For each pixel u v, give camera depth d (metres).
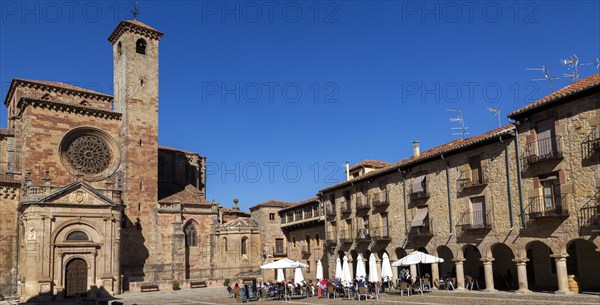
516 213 32.56
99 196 50.88
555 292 29.70
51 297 46.34
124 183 61.59
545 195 30.91
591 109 28.11
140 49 67.69
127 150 62.38
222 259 68.25
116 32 67.69
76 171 58.47
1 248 52.34
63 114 58.34
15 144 57.47
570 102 29.30
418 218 41.25
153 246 62.25
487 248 34.62
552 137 30.53
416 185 41.88
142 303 40.03
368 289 36.75
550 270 35.69
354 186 52.09
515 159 33.00
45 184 51.41
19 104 56.94
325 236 58.66
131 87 64.44
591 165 27.83
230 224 69.62
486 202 35.09
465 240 36.59
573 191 28.75
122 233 60.03
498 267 40.06
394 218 45.25
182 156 78.25
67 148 58.53
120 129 63.47
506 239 33.16
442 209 39.22
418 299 31.61
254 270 69.19
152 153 64.69
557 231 29.61
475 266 42.00
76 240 49.16
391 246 45.25
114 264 50.91
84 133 60.22
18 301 47.19
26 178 52.88
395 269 44.78
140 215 62.09
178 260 62.94
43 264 46.62
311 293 41.25
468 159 37.06
